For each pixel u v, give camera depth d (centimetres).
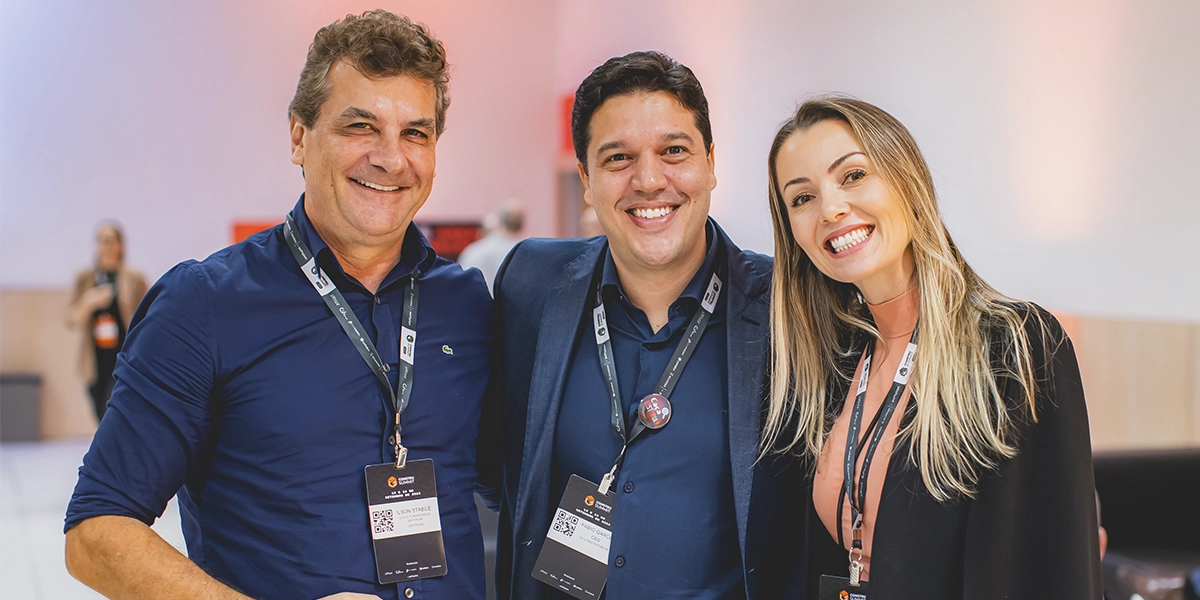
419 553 173
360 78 171
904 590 163
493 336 204
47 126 888
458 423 188
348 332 178
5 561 497
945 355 165
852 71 504
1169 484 388
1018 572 157
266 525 169
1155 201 345
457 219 1031
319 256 179
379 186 175
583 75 950
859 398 179
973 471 159
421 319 190
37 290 870
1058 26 383
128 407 165
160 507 168
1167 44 336
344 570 169
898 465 167
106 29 897
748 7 605
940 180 457
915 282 176
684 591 181
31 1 880
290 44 947
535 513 192
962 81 434
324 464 172
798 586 187
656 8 758
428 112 178
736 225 629
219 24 926
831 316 188
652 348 192
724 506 183
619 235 185
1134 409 436
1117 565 359
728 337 187
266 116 944
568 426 193
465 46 1030
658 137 178
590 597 183
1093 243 375
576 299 198
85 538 159
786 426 184
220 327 171
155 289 175
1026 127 404
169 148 920
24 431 848
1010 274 421
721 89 646
